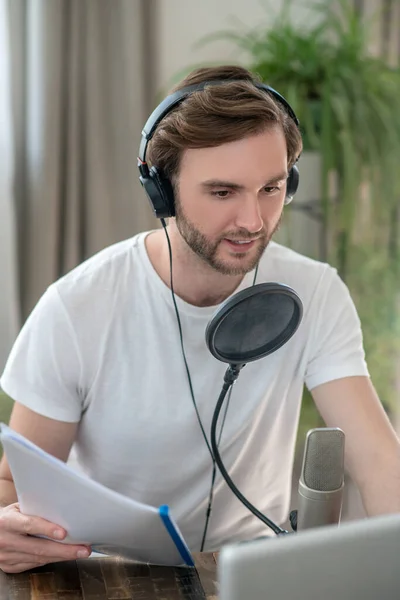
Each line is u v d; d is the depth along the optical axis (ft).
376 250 8.28
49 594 3.11
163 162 3.59
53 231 7.95
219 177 3.38
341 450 3.27
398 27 8.46
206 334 3.21
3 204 7.95
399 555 2.20
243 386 4.20
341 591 2.17
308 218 7.45
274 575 2.10
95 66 7.80
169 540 3.12
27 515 3.31
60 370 4.04
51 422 4.07
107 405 4.15
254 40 8.03
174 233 3.93
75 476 3.00
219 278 3.98
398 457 3.93
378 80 7.53
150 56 8.11
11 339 8.20
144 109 8.14
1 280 8.11
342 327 4.29
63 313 4.04
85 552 3.29
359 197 7.59
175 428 4.15
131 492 4.32
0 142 7.86
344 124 7.07
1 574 3.26
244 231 3.46
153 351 4.10
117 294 4.12
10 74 7.61
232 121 3.33
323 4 8.66
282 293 3.23
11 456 3.05
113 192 8.17
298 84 7.44
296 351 4.28
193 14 8.65
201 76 3.61
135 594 3.13
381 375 8.02
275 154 3.40
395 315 8.16
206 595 3.15
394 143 7.41
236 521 4.48
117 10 7.80
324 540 2.14
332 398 4.19
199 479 4.30
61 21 7.56
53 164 7.81
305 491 3.28
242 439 4.28
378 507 3.85
